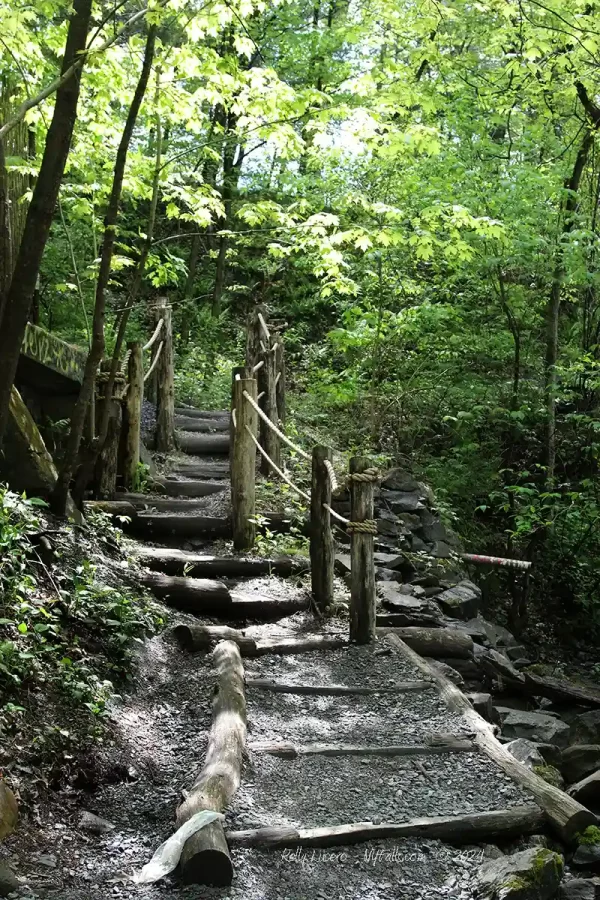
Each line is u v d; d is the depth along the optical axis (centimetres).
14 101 552
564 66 842
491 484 1018
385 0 782
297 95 546
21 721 359
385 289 1045
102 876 296
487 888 304
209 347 1412
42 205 379
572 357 1081
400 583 731
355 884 306
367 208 765
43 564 468
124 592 533
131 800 352
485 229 772
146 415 994
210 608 585
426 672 514
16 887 274
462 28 894
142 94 486
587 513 972
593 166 1059
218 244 1549
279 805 350
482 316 1055
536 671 738
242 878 299
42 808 326
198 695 449
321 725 441
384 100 657
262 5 507
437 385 1052
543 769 427
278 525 734
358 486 559
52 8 428
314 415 1104
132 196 700
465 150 962
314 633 566
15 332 385
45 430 680
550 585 998
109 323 1098
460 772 394
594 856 341
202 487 805
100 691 404
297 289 1535
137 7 531
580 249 905
